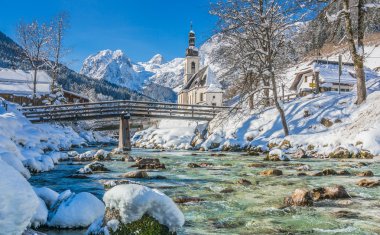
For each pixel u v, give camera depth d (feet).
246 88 96.22
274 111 102.78
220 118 102.06
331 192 29.07
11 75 223.30
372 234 19.79
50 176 42.29
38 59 168.76
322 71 167.32
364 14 76.64
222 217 23.43
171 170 50.44
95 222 17.26
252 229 20.77
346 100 90.63
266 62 91.71
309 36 87.66
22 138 72.69
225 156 77.10
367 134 69.56
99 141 172.86
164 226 16.48
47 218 20.49
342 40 83.71
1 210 12.34
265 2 87.71
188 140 124.98
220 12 88.07
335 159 64.80
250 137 96.37
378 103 78.33
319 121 86.84
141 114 118.01
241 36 90.22
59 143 103.55
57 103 171.42
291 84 181.98
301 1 82.58
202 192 32.32
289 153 75.31
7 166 13.20
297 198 26.91
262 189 33.91
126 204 16.20
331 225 21.50
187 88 321.32
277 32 89.76
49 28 168.66
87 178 40.88
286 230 20.56
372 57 209.05
